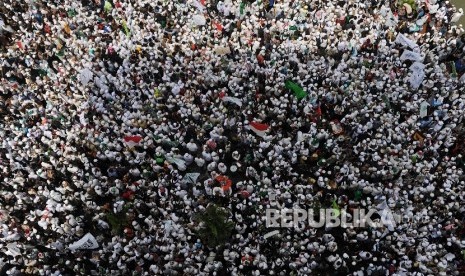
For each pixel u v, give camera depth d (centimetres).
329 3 2122
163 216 1588
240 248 1512
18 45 2084
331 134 1717
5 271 1568
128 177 1666
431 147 1680
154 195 1611
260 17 2125
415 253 1492
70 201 1641
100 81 1898
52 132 1794
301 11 2083
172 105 1806
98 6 2194
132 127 1773
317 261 1470
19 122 1852
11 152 1766
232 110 1795
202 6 2150
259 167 1686
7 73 1994
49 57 2066
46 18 2144
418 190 1598
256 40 2009
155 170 1661
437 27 2033
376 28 2031
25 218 1638
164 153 1692
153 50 2002
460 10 2061
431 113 1789
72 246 1516
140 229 1548
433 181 1631
